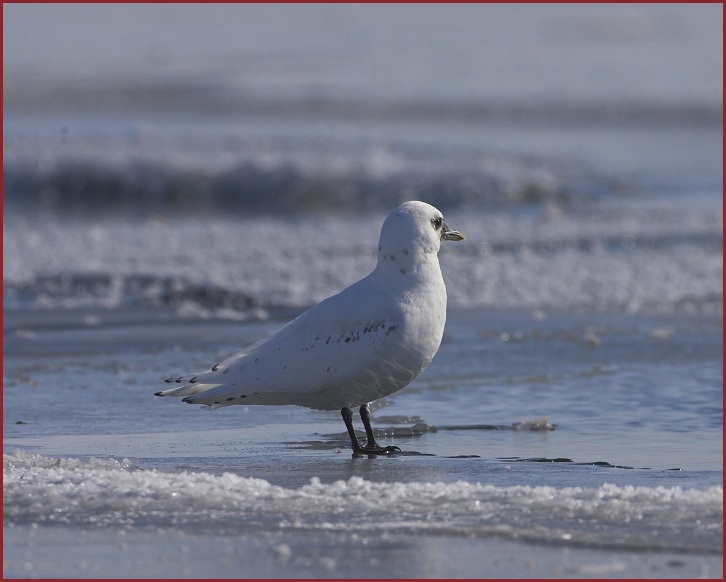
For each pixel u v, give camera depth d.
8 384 11.95
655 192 27.67
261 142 36.41
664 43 52.66
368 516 6.84
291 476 8.25
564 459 8.70
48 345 14.09
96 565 6.09
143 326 15.23
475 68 48.66
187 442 9.55
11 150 35.91
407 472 8.34
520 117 39.78
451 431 9.84
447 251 20.33
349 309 8.95
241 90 47.28
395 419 10.32
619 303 16.17
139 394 11.45
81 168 32.97
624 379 11.72
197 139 37.50
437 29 59.34
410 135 37.31
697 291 16.77
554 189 28.14
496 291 17.09
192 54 56.41
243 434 9.87
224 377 9.00
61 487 7.49
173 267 19.14
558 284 17.42
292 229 23.88
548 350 13.25
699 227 21.95
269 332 14.74
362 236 22.34
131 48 58.53
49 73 52.94
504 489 7.29
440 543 6.33
